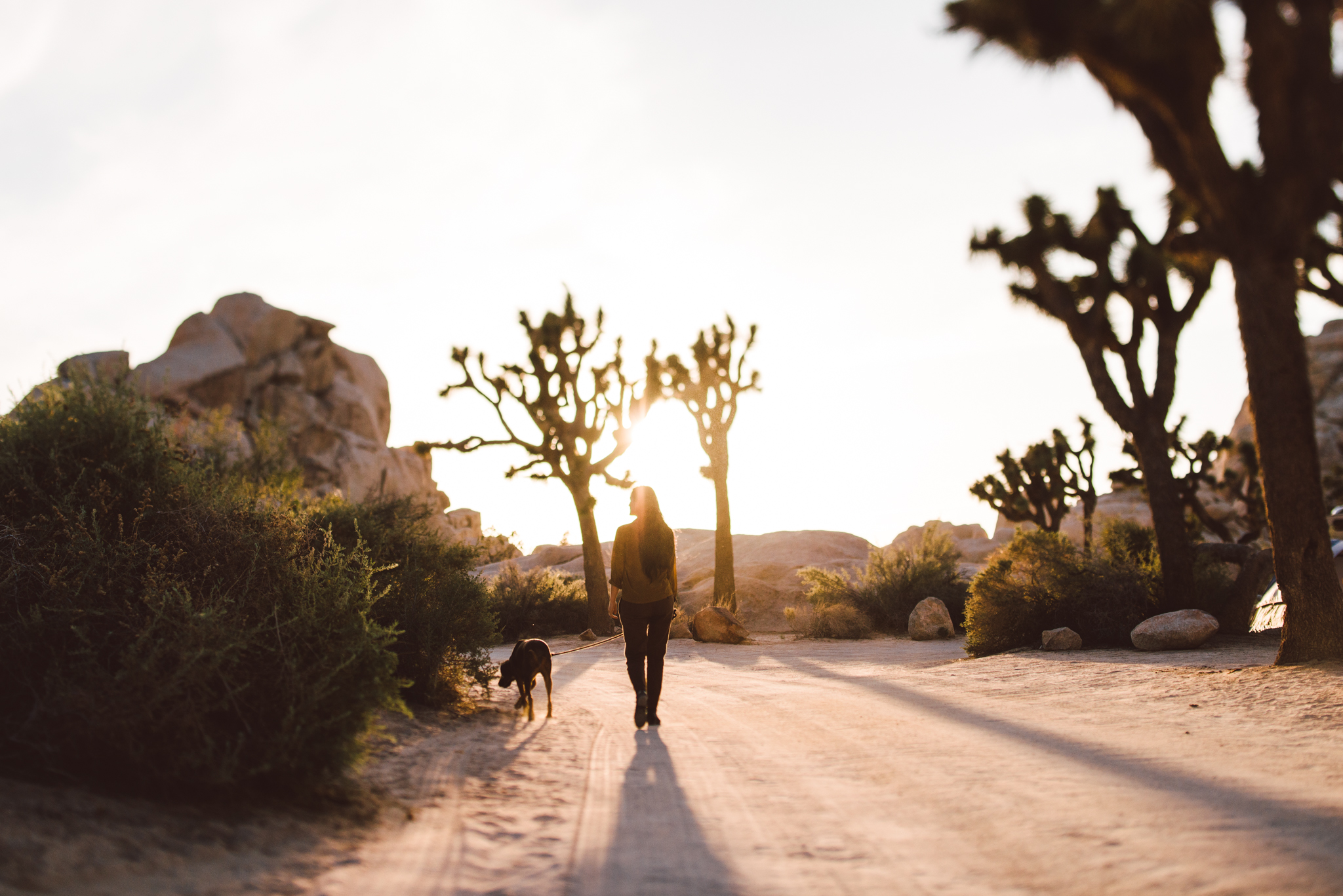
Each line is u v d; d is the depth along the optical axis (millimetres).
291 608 4430
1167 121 8422
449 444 25281
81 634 3785
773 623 27625
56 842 2707
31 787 3168
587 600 25172
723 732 6316
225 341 57906
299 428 59188
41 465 4789
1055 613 13500
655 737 6133
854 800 4012
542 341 24797
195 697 3695
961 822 3506
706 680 11000
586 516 24859
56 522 4473
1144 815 3404
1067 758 4703
